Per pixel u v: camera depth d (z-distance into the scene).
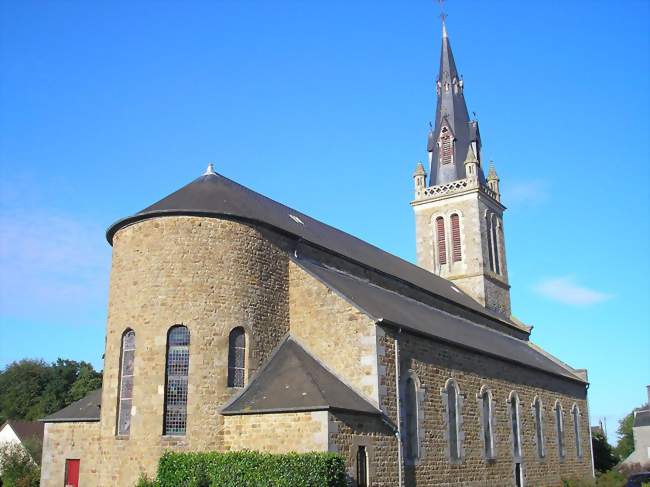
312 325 25.73
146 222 25.09
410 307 32.31
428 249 50.25
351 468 21.20
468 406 29.44
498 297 49.31
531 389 36.81
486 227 49.97
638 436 78.69
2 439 57.59
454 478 27.22
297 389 22.31
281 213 31.95
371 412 22.56
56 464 27.81
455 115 52.94
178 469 20.98
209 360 23.52
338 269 30.73
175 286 24.11
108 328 25.38
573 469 40.44
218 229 25.03
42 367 77.12
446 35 55.81
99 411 27.53
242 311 24.59
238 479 19.80
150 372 23.38
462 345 29.42
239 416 22.45
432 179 52.41
